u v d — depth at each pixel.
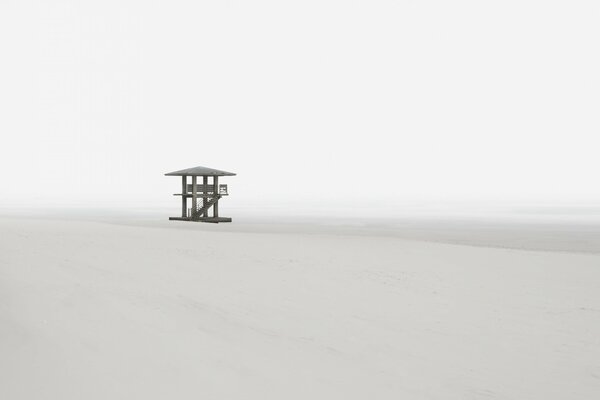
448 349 8.62
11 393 6.01
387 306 11.41
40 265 15.23
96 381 6.51
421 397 6.76
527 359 8.20
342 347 8.58
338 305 11.41
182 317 9.88
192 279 13.95
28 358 7.07
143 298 11.27
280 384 6.88
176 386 6.55
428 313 10.85
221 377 6.97
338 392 6.76
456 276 15.18
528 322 10.19
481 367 7.86
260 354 8.02
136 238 23.80
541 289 13.38
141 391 6.32
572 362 8.12
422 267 16.70
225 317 10.09
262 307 11.03
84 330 8.58
